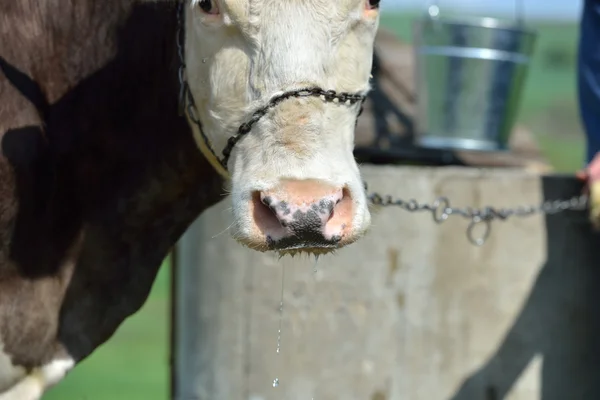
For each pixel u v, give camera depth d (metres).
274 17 3.40
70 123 4.06
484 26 6.23
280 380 5.79
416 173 5.78
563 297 5.88
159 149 4.11
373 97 7.00
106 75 4.09
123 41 4.09
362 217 3.41
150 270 4.28
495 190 5.82
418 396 5.82
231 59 3.52
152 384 8.48
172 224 4.27
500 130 6.41
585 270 5.89
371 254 5.78
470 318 5.84
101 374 8.85
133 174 4.13
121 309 4.25
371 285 5.79
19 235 3.95
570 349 5.89
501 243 5.84
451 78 6.28
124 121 4.10
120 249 4.19
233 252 5.78
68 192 4.08
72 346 4.15
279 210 3.26
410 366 5.82
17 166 3.90
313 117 3.38
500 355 5.85
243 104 3.51
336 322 5.79
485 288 5.83
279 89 3.38
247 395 5.80
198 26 3.64
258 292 5.79
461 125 6.33
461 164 7.05
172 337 6.17
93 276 4.16
